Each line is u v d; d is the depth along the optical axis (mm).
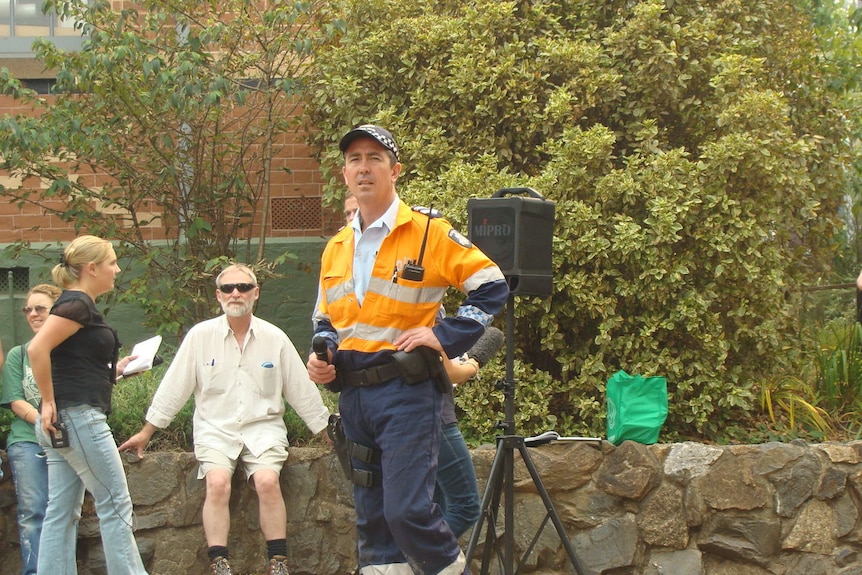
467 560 4570
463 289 3857
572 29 7254
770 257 6215
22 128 6645
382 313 3715
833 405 6398
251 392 5277
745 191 6273
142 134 7098
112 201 7355
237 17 7258
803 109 7648
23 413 5148
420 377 3660
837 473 5227
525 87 6656
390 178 3850
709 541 5230
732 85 6535
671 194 6008
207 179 7461
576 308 6078
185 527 5371
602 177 6211
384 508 3621
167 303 6977
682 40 6773
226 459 5148
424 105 6910
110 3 7777
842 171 7770
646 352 6008
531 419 6062
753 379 6301
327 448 5469
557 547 5301
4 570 5371
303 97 7480
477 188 6176
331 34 6992
